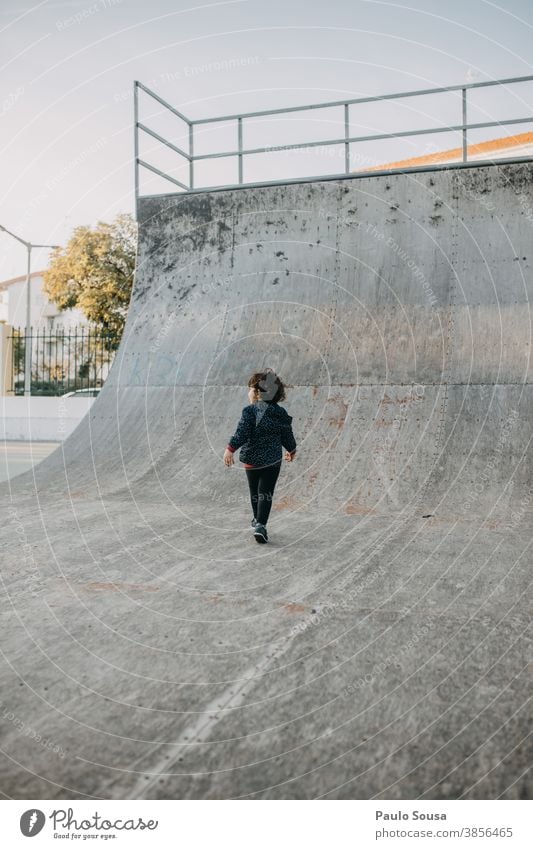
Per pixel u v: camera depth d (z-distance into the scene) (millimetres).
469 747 2865
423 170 10891
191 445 9828
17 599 4828
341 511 7836
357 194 11273
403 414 9328
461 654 3830
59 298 29656
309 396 9953
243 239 11883
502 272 10211
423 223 10836
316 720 3104
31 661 3764
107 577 5371
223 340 11172
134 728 3045
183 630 4230
